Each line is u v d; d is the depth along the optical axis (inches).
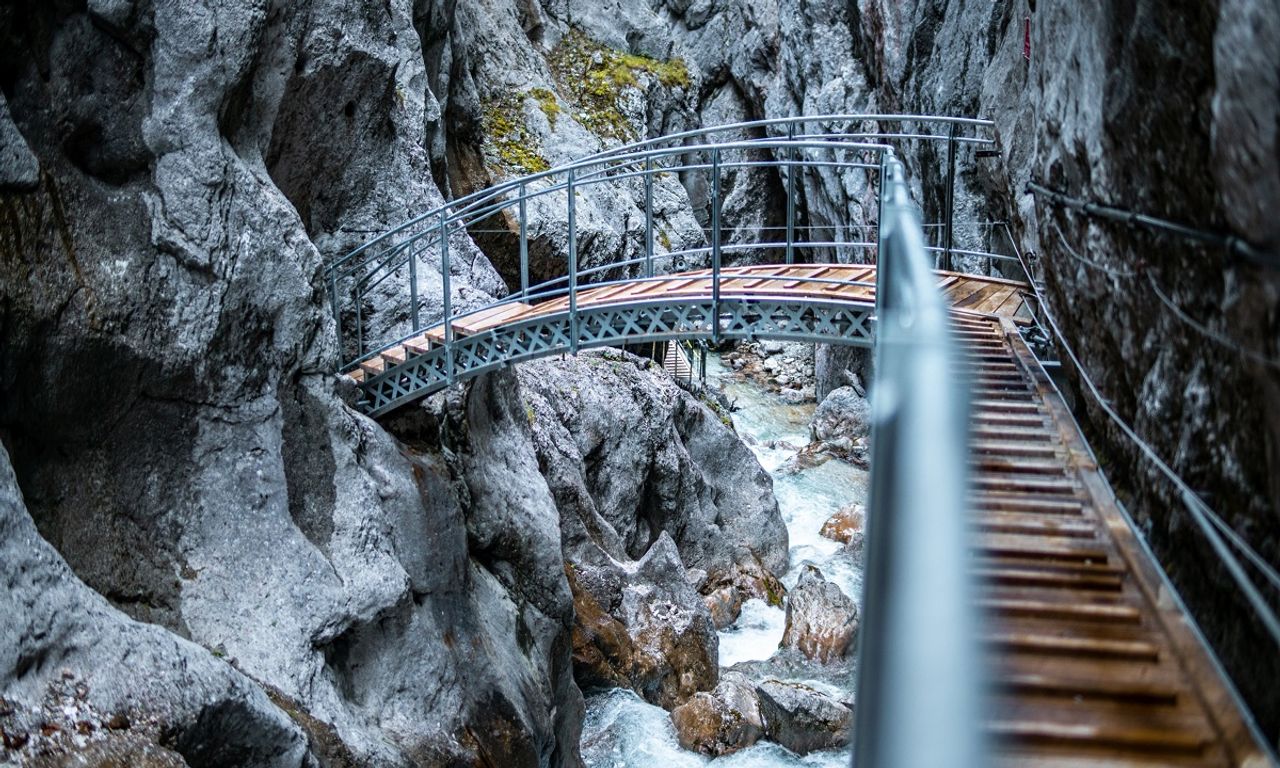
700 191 1498.5
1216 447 190.2
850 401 1106.7
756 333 428.5
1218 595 189.9
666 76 1453.0
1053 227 325.1
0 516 305.9
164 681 318.0
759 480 890.7
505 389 601.9
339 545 435.8
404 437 513.0
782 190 1537.9
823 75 1268.5
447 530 487.8
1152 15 203.6
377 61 518.9
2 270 341.1
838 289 429.4
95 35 378.3
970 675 40.8
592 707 644.1
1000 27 657.0
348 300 550.9
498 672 487.5
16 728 283.1
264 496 421.1
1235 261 168.2
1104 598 190.2
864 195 1184.2
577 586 670.5
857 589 832.9
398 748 413.4
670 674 670.5
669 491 818.8
